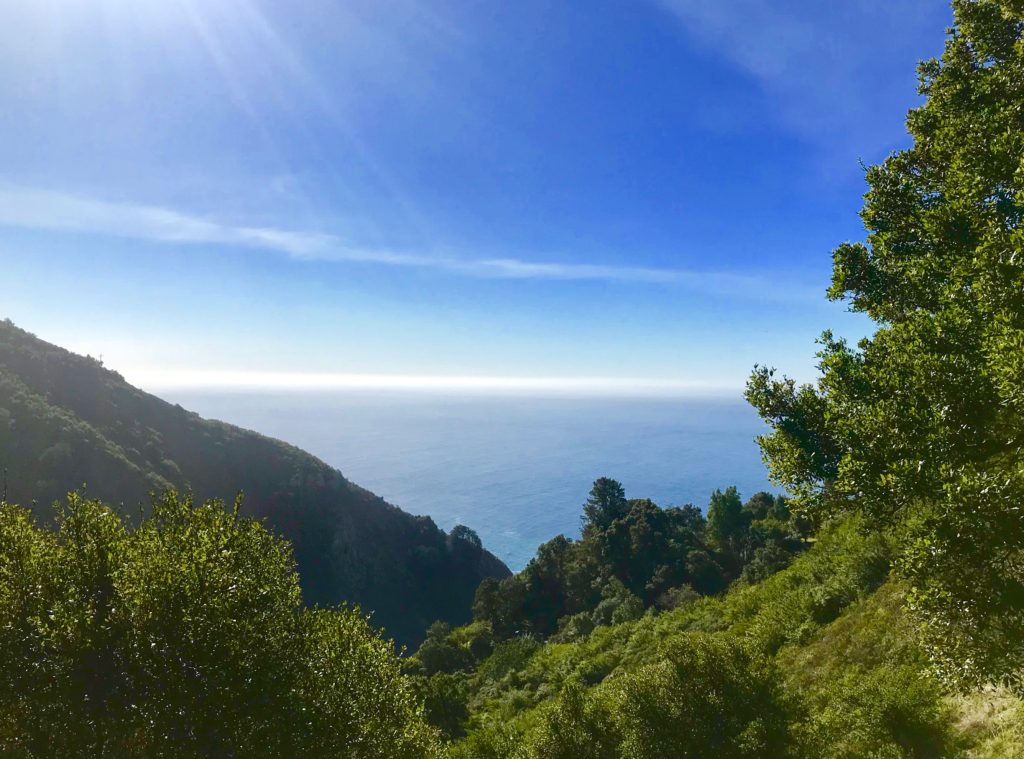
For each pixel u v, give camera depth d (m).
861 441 8.95
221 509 13.80
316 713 12.32
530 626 103.31
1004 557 7.01
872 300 12.81
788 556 62.44
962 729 11.19
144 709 10.55
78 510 12.27
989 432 7.82
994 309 7.52
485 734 29.61
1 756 10.16
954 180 9.62
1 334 134.62
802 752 13.42
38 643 10.61
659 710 15.90
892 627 16.25
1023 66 9.63
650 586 90.12
